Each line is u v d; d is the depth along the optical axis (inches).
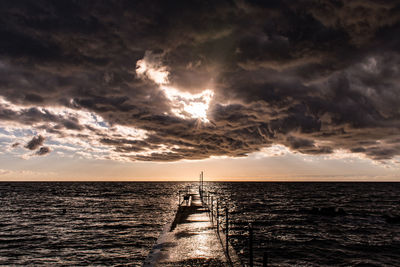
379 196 3361.2
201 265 319.6
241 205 1902.1
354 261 587.5
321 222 1155.9
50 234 902.4
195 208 959.0
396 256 630.5
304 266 546.9
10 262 595.5
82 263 588.7
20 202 2265.0
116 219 1251.2
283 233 888.9
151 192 3986.2
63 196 3090.6
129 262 597.0
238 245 717.9
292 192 4180.6
